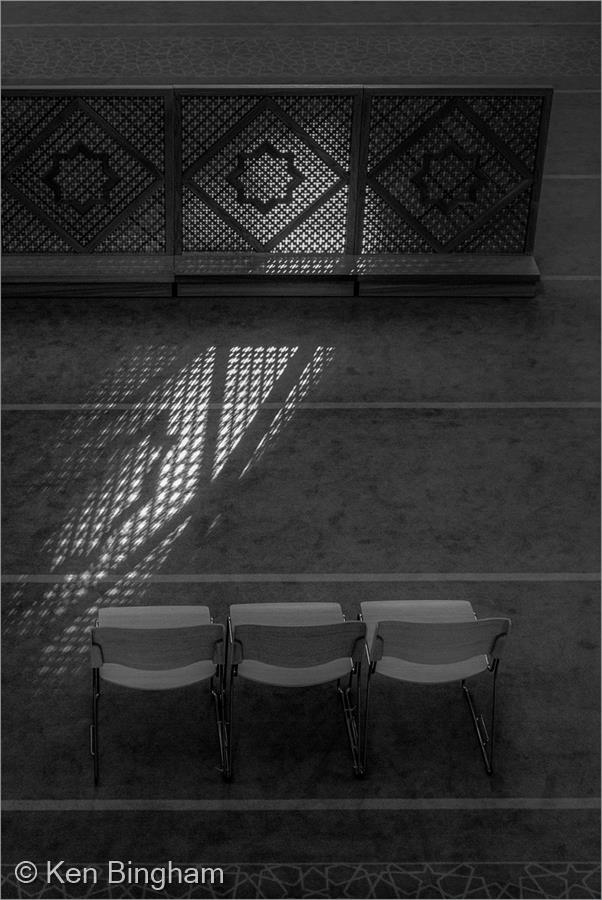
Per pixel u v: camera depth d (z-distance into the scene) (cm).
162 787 597
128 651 578
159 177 952
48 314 962
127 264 977
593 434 852
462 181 966
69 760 609
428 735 631
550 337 957
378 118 937
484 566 737
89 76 1380
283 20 1545
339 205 973
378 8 1589
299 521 764
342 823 582
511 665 670
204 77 1384
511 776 610
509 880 556
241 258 982
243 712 639
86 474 795
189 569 726
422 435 844
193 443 826
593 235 1097
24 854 562
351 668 609
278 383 889
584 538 762
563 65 1442
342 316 973
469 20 1559
